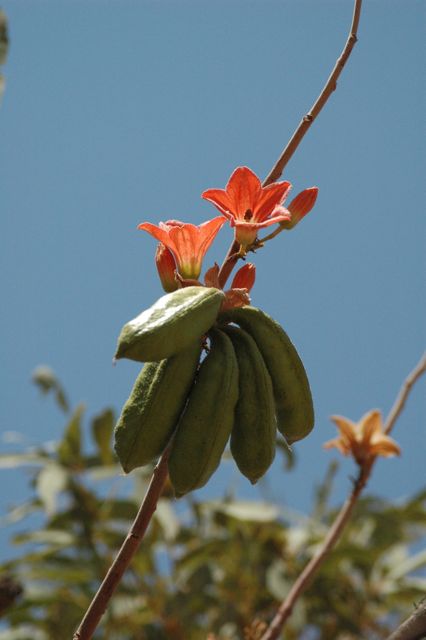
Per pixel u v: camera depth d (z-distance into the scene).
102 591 3.11
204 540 6.43
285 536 6.44
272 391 3.20
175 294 3.08
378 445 4.78
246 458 3.15
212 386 3.09
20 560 6.15
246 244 3.42
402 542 6.92
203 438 3.04
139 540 3.13
